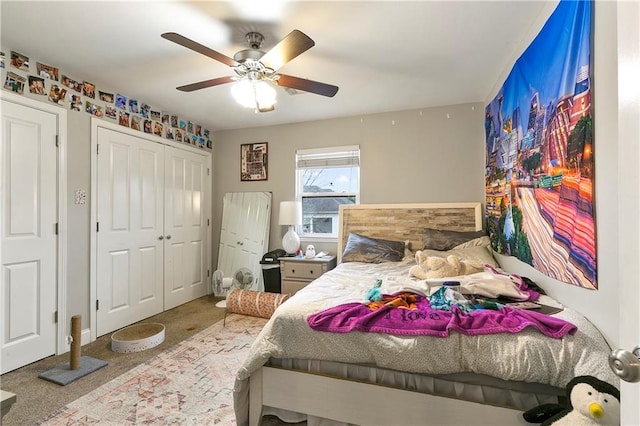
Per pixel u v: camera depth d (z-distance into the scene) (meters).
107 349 2.53
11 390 1.93
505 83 2.43
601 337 1.23
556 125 1.57
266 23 1.89
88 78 2.66
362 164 3.73
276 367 1.58
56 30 1.95
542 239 1.76
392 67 2.48
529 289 1.79
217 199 4.38
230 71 2.54
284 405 1.55
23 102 2.24
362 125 3.73
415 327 1.39
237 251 4.18
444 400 1.33
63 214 2.49
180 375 2.11
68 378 2.04
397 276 2.41
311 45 1.65
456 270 2.20
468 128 3.34
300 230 4.05
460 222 3.30
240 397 1.57
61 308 2.48
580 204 1.37
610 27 1.19
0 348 2.12
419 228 3.42
